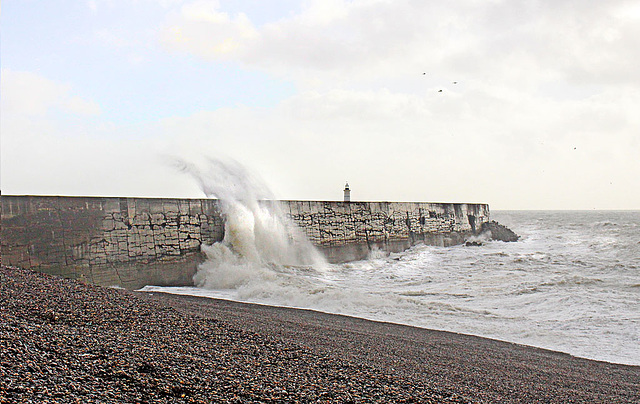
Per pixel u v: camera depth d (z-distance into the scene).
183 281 15.35
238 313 9.70
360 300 12.09
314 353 6.27
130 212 14.11
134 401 4.07
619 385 6.59
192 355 5.46
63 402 3.81
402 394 5.04
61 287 8.34
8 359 4.48
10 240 11.48
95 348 5.18
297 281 14.73
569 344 9.02
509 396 5.62
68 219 12.63
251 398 4.43
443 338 8.91
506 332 9.73
